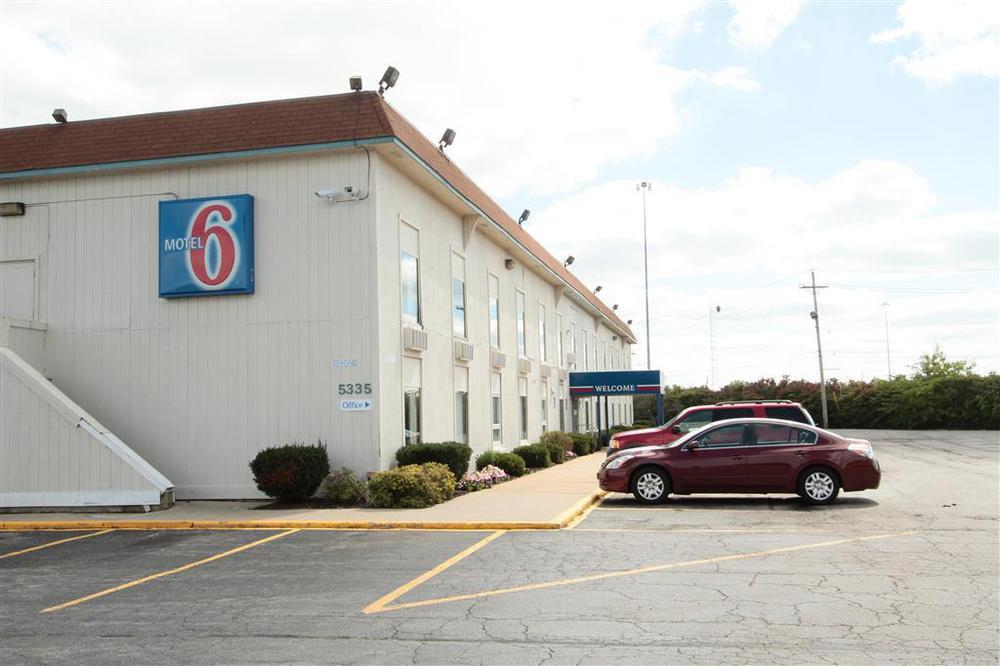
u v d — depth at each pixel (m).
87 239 19.20
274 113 18.41
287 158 18.38
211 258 18.22
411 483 16.34
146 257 18.89
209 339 18.47
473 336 25.53
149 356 18.70
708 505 16.33
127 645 7.39
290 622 7.98
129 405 18.70
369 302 17.84
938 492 18.42
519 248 29.98
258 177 18.48
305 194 18.25
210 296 18.47
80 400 18.89
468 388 24.88
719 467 16.39
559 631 7.41
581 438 37.12
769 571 9.82
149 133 18.91
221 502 17.86
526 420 32.69
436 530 13.77
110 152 18.80
